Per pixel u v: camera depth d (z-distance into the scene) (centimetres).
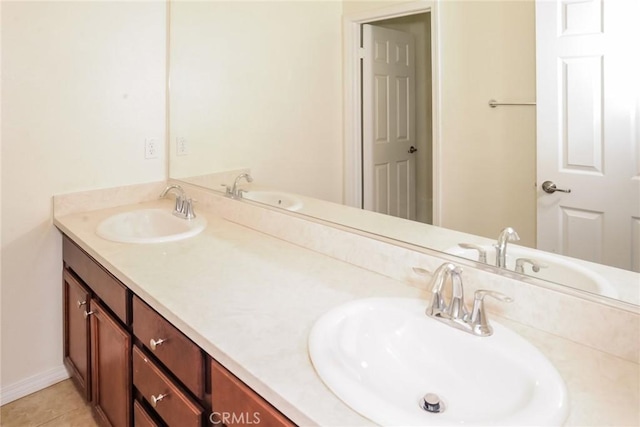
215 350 96
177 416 115
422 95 127
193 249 162
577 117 96
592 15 92
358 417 73
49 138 196
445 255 123
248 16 185
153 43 224
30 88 188
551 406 73
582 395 78
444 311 105
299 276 135
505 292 107
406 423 70
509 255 110
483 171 114
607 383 81
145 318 129
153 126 230
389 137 136
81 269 182
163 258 152
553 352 92
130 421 146
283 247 165
